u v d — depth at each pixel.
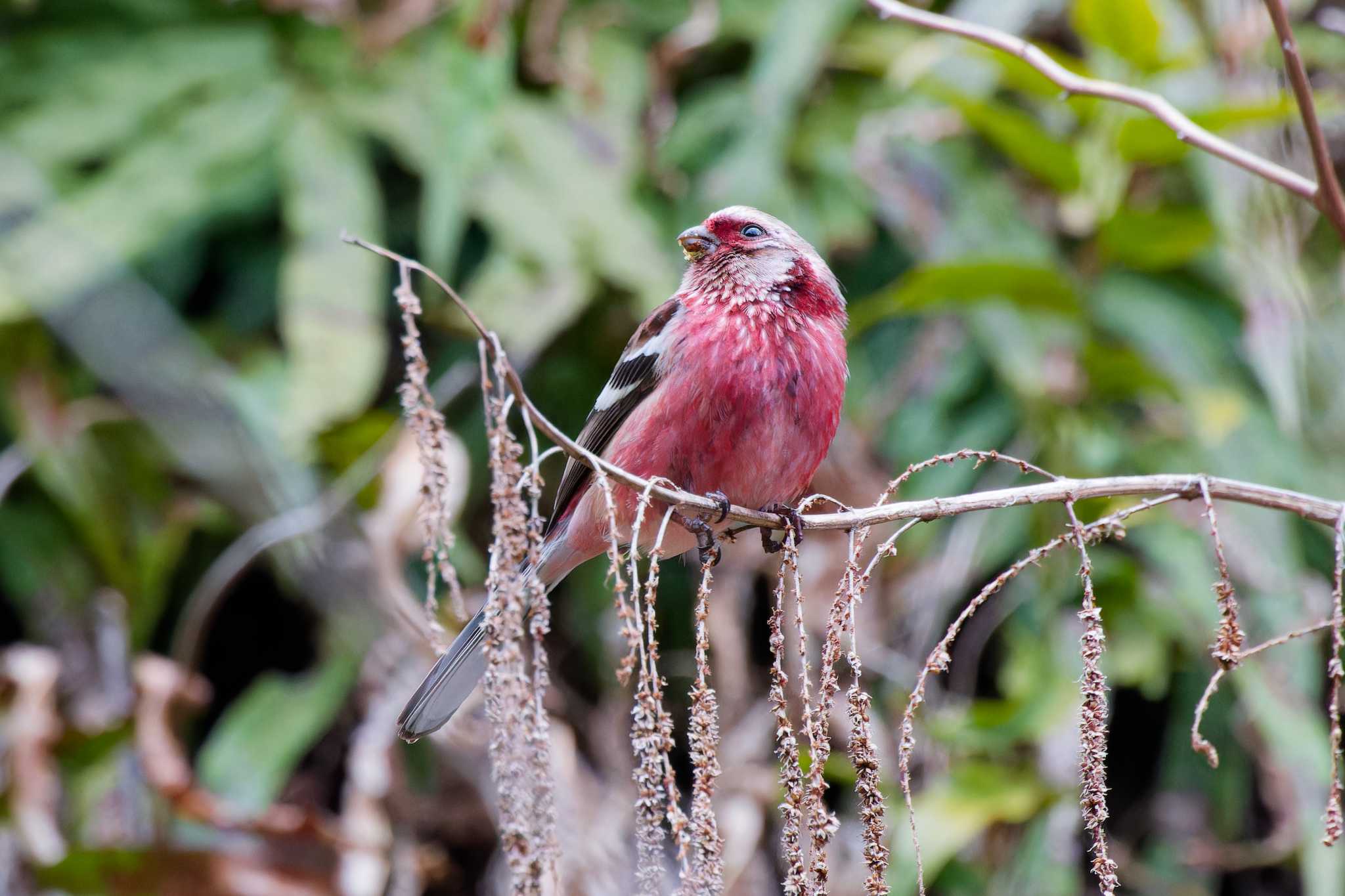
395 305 11.33
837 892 9.96
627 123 11.16
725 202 10.89
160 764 9.50
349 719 11.07
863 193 11.27
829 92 11.75
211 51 11.09
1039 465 10.59
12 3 10.98
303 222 10.41
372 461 9.73
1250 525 10.40
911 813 4.71
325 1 11.20
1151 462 10.55
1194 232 9.96
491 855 10.52
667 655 11.29
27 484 11.01
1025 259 9.97
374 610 9.91
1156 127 9.38
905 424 11.05
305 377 9.96
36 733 9.59
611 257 10.63
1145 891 10.77
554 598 11.18
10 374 10.47
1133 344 10.60
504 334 10.38
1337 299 11.14
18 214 10.27
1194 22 10.35
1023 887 10.04
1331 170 5.77
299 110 10.88
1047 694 10.15
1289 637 5.03
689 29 11.35
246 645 11.85
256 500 10.30
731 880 9.94
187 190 10.57
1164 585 10.78
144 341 10.20
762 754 10.41
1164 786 10.99
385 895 9.84
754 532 10.63
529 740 4.24
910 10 6.41
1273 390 9.97
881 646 10.48
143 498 10.77
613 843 9.93
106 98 10.80
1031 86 9.94
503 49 10.29
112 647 10.66
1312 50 11.58
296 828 9.56
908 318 11.40
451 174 10.19
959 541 10.64
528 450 11.06
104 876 9.25
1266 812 10.87
